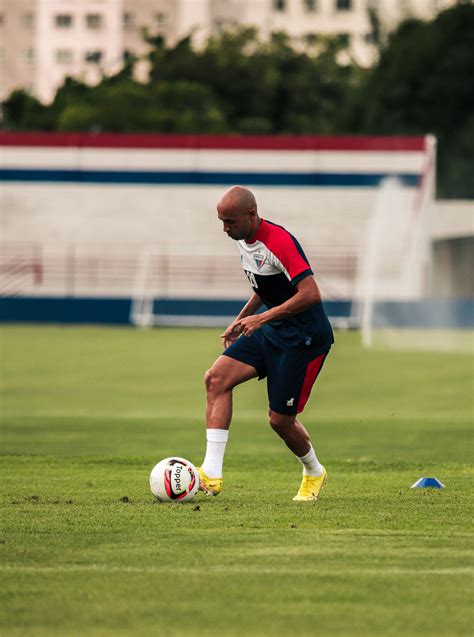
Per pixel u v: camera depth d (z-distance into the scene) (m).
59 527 22.02
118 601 16.25
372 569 18.22
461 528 21.92
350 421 51.91
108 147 142.88
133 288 140.38
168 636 14.57
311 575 17.80
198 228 142.00
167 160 143.12
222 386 25.81
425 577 17.67
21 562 18.73
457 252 126.56
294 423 25.70
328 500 26.03
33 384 70.31
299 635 14.63
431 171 142.50
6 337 105.81
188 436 45.88
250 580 17.47
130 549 19.77
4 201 143.12
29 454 39.16
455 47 188.88
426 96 188.38
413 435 46.22
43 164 143.12
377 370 77.38
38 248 141.88
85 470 34.00
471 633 14.75
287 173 142.50
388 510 24.23
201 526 22.11
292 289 24.75
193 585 17.16
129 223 142.38
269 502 25.61
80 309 127.25
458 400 61.69
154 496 26.03
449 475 32.38
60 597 16.47
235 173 142.75
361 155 142.25
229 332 25.61
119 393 65.88
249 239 24.53
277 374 25.23
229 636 14.59
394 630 14.88
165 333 111.88
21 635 14.61
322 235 141.00
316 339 24.94
